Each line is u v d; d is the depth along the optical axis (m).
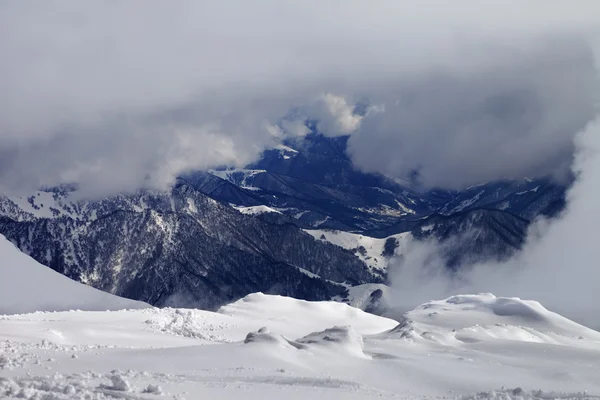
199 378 32.09
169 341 63.47
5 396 23.06
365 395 30.94
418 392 37.41
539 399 35.25
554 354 53.28
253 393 28.28
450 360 47.03
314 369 39.72
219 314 88.75
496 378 41.97
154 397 24.98
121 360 37.28
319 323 96.06
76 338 59.44
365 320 101.69
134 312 79.12
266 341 43.66
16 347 42.62
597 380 43.00
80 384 26.19
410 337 59.75
